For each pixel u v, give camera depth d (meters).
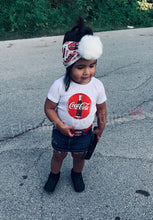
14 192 2.29
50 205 2.18
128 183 2.39
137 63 5.02
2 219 2.05
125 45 6.09
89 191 2.31
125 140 2.96
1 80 4.27
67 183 2.40
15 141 2.90
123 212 2.12
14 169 2.54
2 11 6.99
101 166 2.59
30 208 2.15
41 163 2.62
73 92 1.80
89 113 1.88
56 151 2.10
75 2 8.02
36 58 5.20
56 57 5.25
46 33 6.88
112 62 5.07
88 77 1.74
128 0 9.20
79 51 1.58
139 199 2.23
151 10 9.34
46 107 1.90
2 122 3.20
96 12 8.22
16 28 6.91
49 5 7.82
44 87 4.04
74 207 2.16
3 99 3.69
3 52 5.50
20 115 3.35
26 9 7.10
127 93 3.91
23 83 4.17
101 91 1.90
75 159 2.18
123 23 8.33
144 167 2.57
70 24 7.50
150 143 2.91
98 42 1.61
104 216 2.09
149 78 4.39
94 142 2.00
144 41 6.40
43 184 2.38
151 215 2.10
